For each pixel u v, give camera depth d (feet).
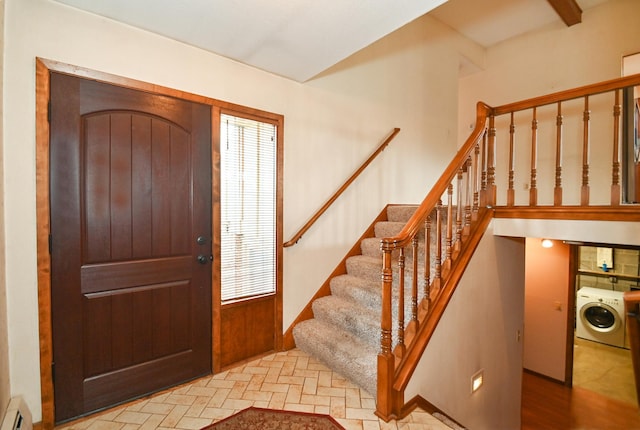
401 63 12.16
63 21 5.61
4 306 5.08
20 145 5.31
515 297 10.07
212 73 7.36
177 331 7.03
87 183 5.94
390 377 5.93
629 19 12.00
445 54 13.94
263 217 8.38
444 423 5.91
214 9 5.68
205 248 7.41
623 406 13.67
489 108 8.71
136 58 6.36
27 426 5.18
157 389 6.75
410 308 7.34
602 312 18.90
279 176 8.54
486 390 8.75
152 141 6.63
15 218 5.28
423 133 13.07
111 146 6.17
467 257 7.76
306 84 9.18
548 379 15.74
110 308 6.22
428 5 5.50
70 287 5.80
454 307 7.41
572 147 13.26
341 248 10.19
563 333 15.28
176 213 6.98
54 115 5.58
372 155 10.91
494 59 15.58
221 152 7.63
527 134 14.57
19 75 5.27
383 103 11.48
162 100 6.72
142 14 5.87
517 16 13.32
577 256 15.25
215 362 7.53
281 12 5.74
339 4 5.49
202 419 5.89
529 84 14.52
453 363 7.43
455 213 9.39
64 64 5.63
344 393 6.72
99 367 6.10
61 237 5.70
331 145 9.86
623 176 12.01
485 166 9.50
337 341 7.79
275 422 5.82
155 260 6.73
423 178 13.14
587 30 12.89
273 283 8.60
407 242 6.20
